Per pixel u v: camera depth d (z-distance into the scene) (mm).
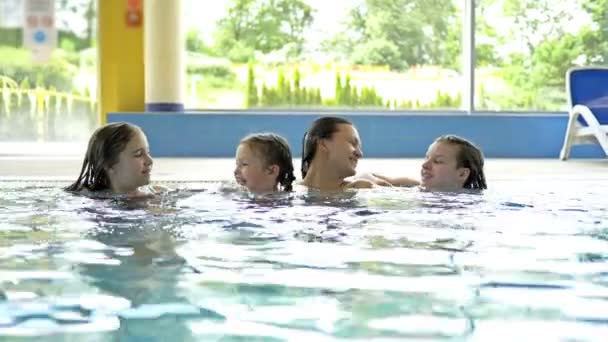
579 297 1475
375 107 8445
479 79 8438
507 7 8398
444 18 8453
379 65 8445
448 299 1454
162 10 7797
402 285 1559
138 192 3031
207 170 5336
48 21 8156
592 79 7473
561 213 2664
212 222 2340
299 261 1782
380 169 5828
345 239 2074
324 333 1248
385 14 8430
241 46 8383
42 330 1256
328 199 2883
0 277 1608
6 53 8141
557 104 8430
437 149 3191
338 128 3217
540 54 8430
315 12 8414
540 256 1867
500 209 2717
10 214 2514
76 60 8227
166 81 7871
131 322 1296
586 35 8430
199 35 8367
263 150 3021
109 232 2164
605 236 2172
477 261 1804
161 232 2166
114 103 8211
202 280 1590
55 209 2627
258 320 1313
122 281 1578
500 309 1389
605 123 7262
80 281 1576
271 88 8422
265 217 2447
